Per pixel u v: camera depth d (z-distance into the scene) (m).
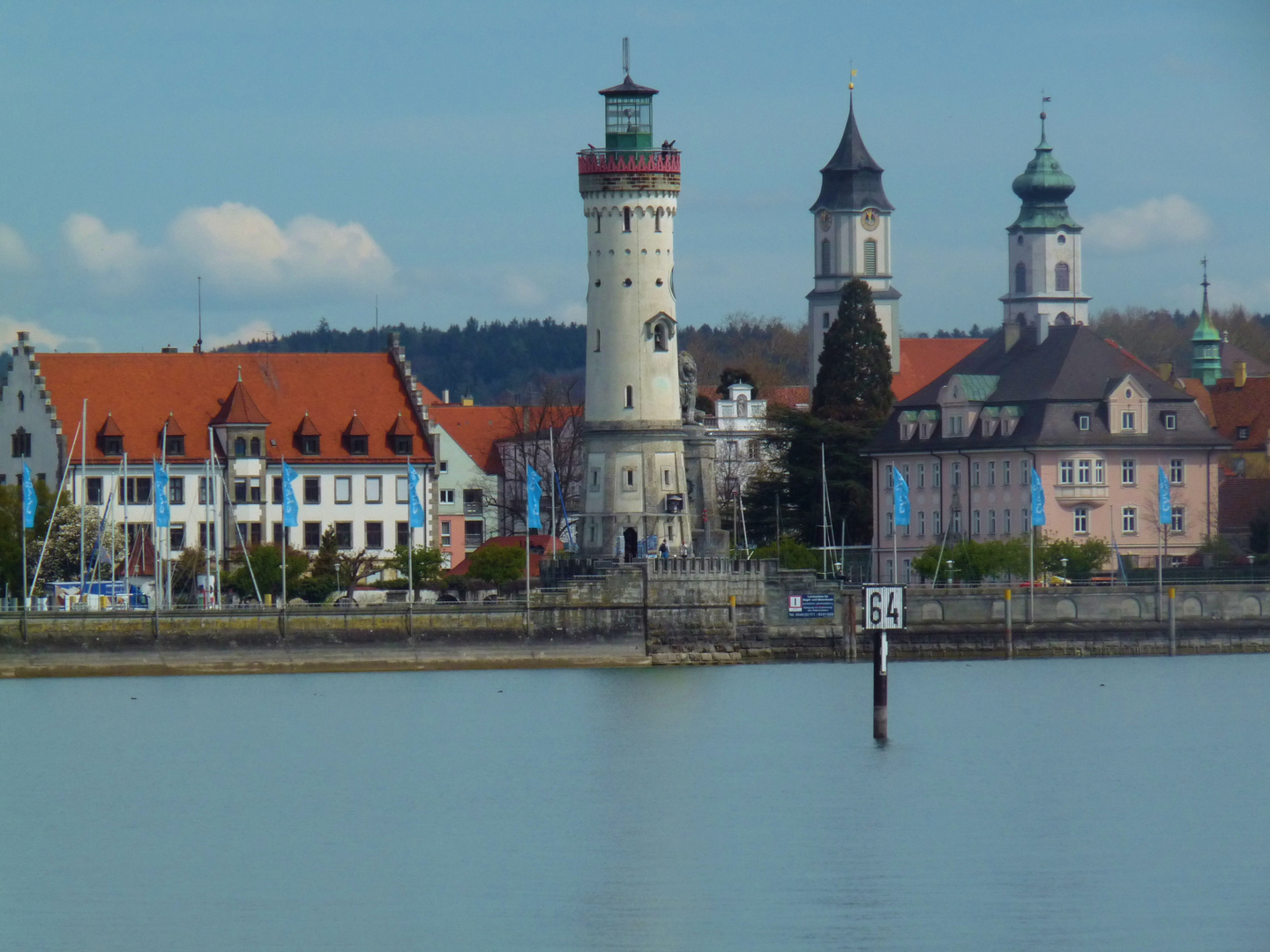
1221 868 130.88
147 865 133.38
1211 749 180.00
